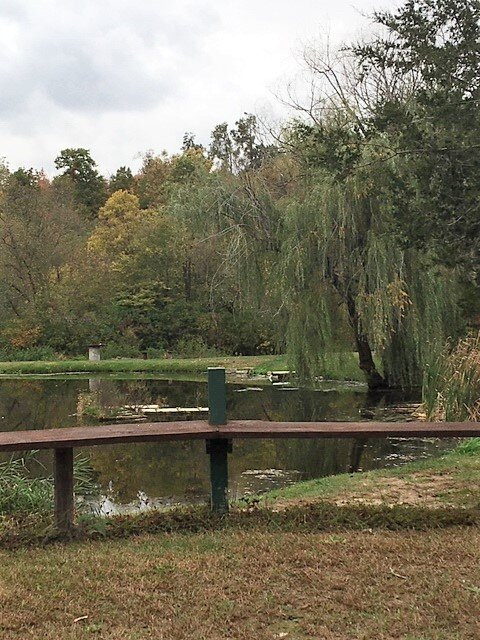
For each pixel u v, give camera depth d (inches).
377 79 501.4
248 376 1024.9
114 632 143.4
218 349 1441.9
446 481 314.8
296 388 848.3
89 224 1948.8
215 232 832.3
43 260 1590.8
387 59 281.4
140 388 911.7
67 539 215.6
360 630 144.0
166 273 1513.3
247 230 817.5
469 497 280.7
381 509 235.6
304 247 736.3
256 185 815.1
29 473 406.0
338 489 315.0
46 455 461.7
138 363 1234.6
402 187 282.4
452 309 689.0
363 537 207.2
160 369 1204.5
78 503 336.8
